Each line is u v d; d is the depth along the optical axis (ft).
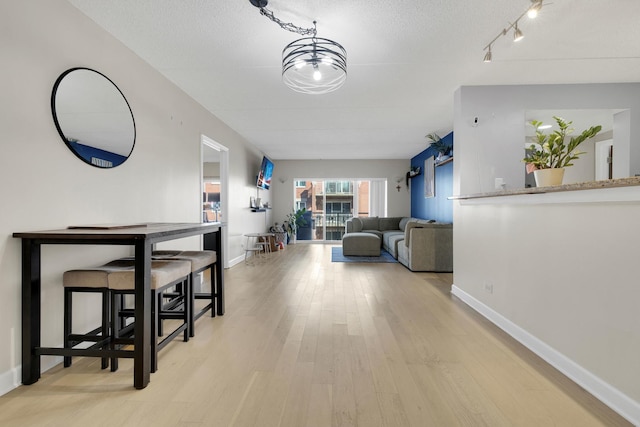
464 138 11.21
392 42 8.32
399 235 21.63
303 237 29.53
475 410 4.99
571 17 7.22
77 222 6.84
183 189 11.73
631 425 4.65
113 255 7.93
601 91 10.98
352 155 26.32
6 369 5.45
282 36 8.05
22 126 5.64
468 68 9.85
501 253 8.49
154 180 9.81
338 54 7.77
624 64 9.59
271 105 13.44
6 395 5.34
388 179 28.19
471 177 11.18
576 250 5.88
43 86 6.03
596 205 5.44
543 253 6.79
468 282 10.62
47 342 6.21
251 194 21.83
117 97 8.05
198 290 11.19
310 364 6.45
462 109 11.23
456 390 5.54
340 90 11.76
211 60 9.29
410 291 12.26
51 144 6.20
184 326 7.45
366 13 7.07
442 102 13.14
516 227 7.80
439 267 15.88
